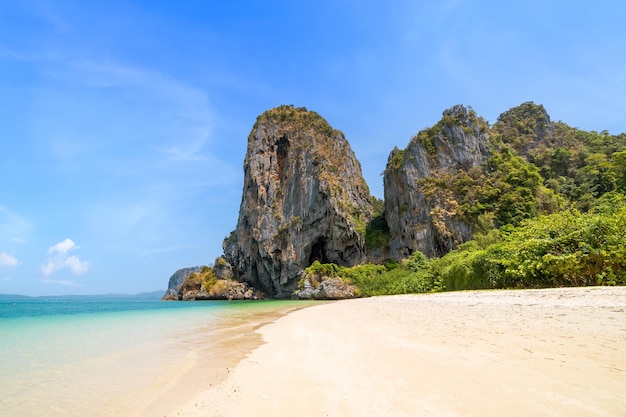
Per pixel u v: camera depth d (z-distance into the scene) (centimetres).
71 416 665
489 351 811
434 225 6944
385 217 9338
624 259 1998
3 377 967
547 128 9844
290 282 10012
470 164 7781
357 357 896
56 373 1009
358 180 11444
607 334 888
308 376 774
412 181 7944
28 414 682
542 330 1011
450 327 1233
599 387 523
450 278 3781
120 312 4372
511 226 5269
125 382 898
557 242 2442
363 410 533
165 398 734
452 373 665
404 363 780
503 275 2870
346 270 7950
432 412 493
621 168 6956
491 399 516
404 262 6612
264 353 1134
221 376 880
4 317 3516
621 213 2236
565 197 6962
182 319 2945
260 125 12425
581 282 2239
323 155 10862
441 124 8450
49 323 2709
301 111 13038
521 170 6962
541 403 481
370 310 2356
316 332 1484
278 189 11281
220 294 10925
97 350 1386
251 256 11138
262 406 608
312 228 9862
